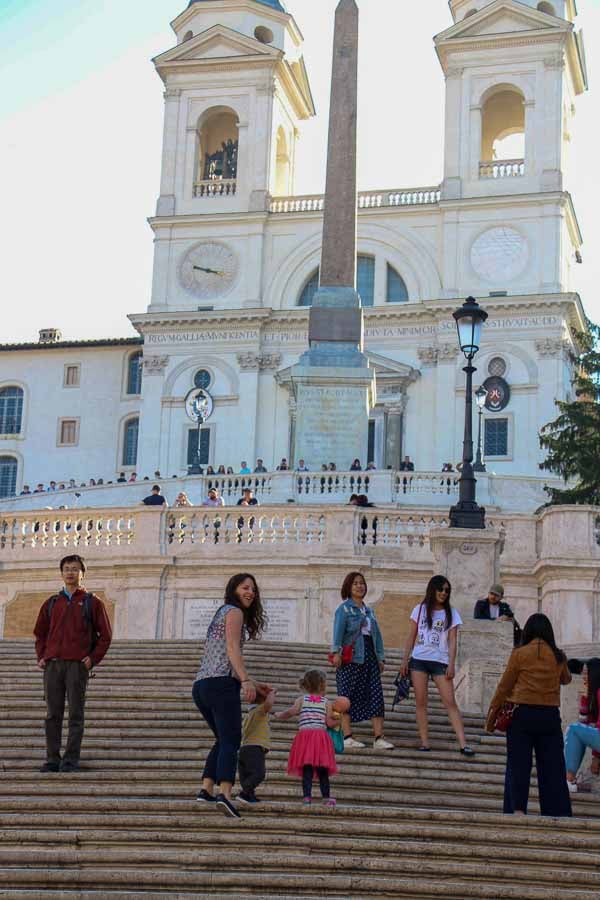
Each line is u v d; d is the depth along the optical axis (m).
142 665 21.09
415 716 18.66
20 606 31.20
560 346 62.84
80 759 16.28
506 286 64.44
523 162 65.38
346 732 16.94
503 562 29.12
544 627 14.38
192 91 69.50
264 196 67.69
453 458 63.12
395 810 13.63
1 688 19.44
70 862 12.07
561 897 11.23
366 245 66.31
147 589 30.38
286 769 15.98
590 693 16.08
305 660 21.61
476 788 15.77
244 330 66.38
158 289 67.88
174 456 66.00
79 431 71.00
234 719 13.44
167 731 17.22
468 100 66.31
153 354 66.94
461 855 12.30
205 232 67.94
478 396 51.53
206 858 12.00
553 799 14.14
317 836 12.83
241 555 30.45
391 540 30.27
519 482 49.22
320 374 50.25
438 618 17.22
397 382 64.00
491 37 66.12
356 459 47.72
